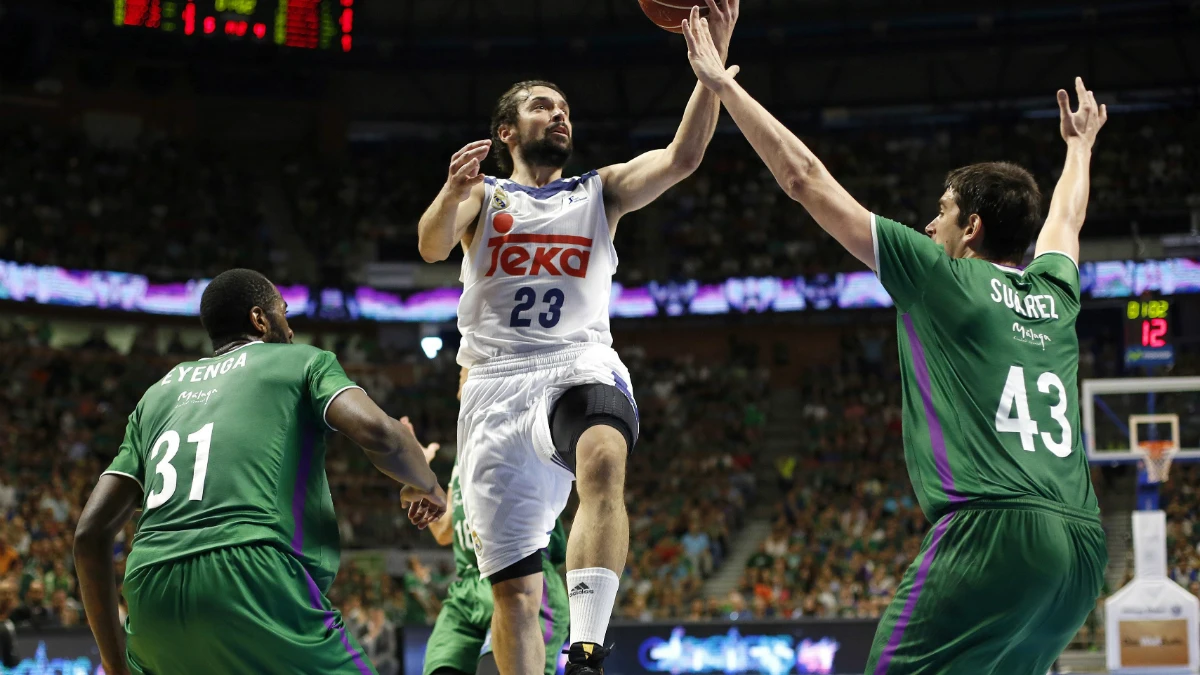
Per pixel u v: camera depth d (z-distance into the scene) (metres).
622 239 29.06
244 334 4.43
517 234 4.51
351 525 21.80
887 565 19.88
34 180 25.89
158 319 25.66
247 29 26.28
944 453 3.73
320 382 4.10
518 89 4.88
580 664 3.80
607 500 4.04
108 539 4.13
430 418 25.62
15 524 18.44
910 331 3.90
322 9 26.81
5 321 24.56
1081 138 4.75
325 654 3.85
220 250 27.02
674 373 27.23
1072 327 4.03
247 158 29.30
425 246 4.30
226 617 3.76
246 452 3.95
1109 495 22.86
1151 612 8.89
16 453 21.61
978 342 3.80
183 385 4.20
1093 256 25.86
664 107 30.27
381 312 27.48
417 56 27.94
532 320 4.47
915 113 30.00
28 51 25.81
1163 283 25.09
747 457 24.64
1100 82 28.97
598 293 4.57
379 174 29.80
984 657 3.62
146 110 28.41
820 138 30.47
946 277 3.83
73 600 17.05
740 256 28.14
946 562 3.64
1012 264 4.20
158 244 26.53
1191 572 19.00
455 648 6.92
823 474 23.59
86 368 24.70
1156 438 10.28
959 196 4.23
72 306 24.53
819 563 20.14
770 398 27.09
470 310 4.59
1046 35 27.14
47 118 27.28
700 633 13.32
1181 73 28.62
